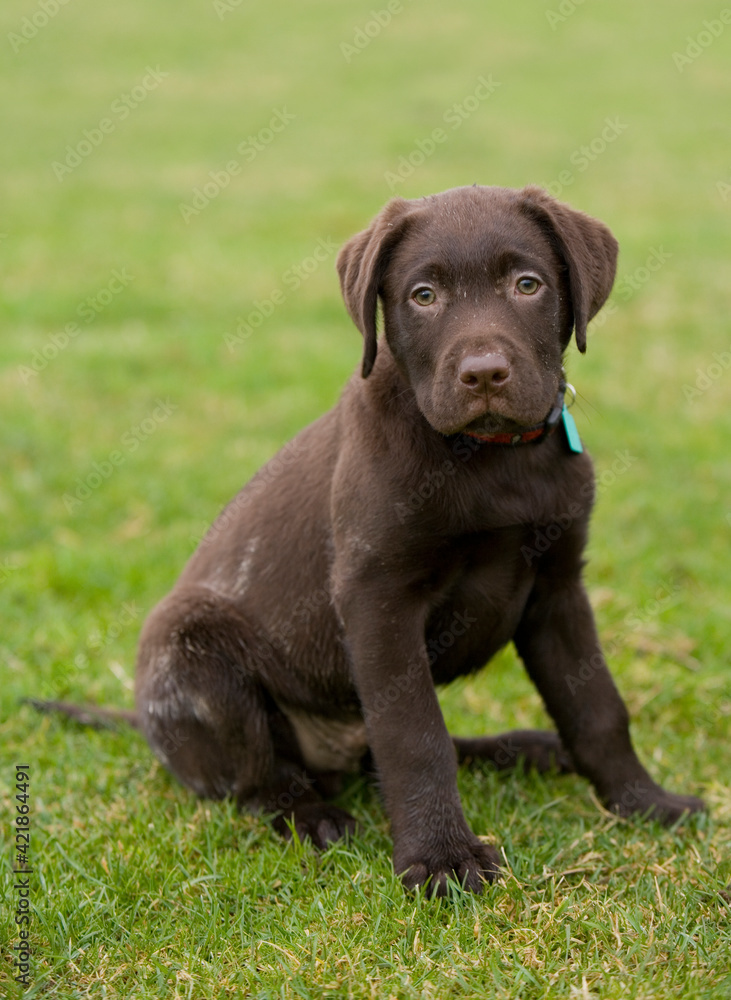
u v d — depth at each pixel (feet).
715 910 14.75
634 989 12.82
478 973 13.41
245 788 18.80
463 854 15.87
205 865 16.55
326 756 19.71
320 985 13.30
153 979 13.87
